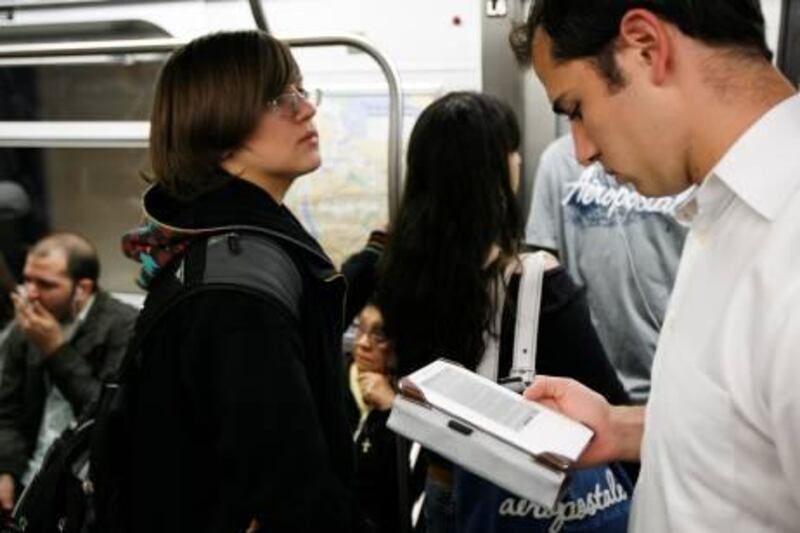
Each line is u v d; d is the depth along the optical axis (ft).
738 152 2.55
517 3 8.13
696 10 2.56
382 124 8.73
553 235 8.31
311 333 4.08
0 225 10.20
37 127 9.74
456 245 4.69
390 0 8.55
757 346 2.37
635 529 3.00
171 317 3.70
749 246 2.55
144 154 9.43
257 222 3.91
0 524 4.71
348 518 3.68
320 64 8.82
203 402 3.64
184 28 9.00
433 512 5.30
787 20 7.50
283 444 3.52
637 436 3.38
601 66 2.75
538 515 4.45
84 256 8.58
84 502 4.16
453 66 8.46
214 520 3.59
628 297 7.91
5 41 9.59
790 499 2.43
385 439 5.91
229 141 3.99
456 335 4.74
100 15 9.20
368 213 8.88
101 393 4.13
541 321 4.65
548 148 8.43
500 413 3.18
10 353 8.89
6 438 8.66
